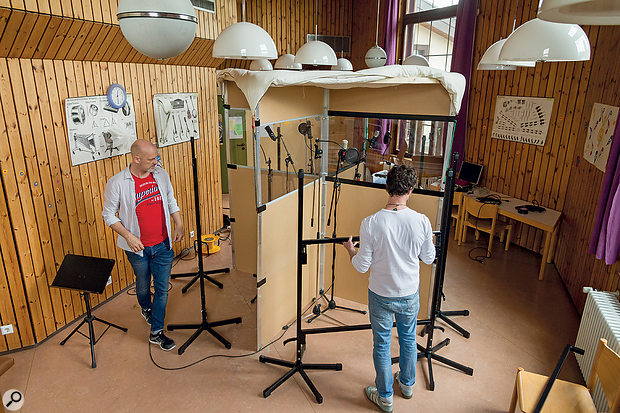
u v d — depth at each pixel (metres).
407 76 2.83
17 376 2.90
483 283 4.35
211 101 5.00
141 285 3.22
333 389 2.83
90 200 3.53
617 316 2.68
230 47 2.47
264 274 3.06
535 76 4.77
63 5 2.81
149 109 4.08
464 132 5.66
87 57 3.32
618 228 2.84
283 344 3.30
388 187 2.29
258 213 2.85
